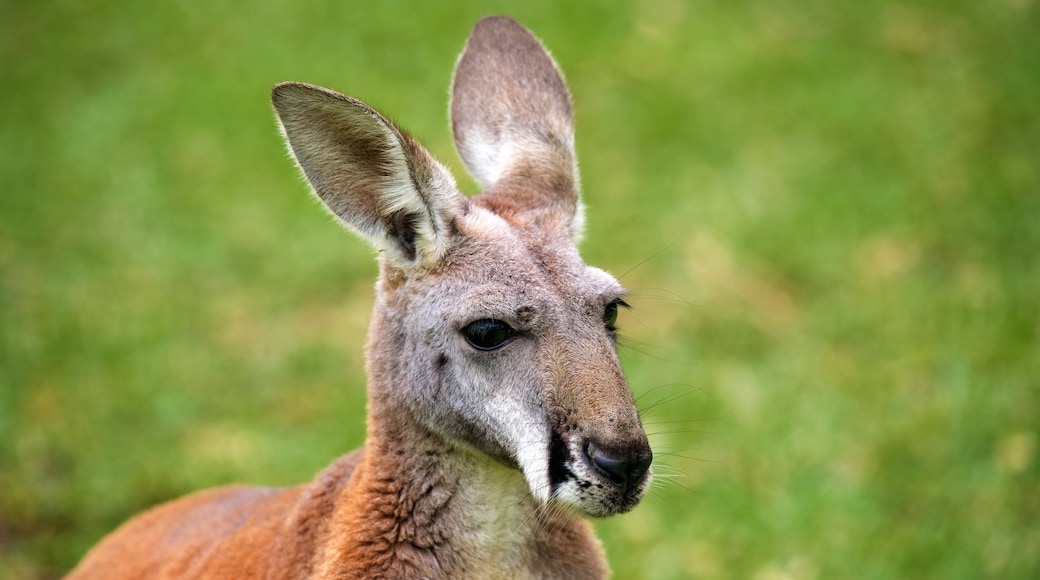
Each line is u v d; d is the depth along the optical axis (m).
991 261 15.12
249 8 21.25
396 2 21.16
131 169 17.36
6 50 20.11
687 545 10.88
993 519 11.02
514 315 6.79
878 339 13.77
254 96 18.75
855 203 16.36
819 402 12.66
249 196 16.81
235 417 12.89
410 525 7.02
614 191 16.61
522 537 7.14
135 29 20.67
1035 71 19.81
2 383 13.09
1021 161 17.38
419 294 7.04
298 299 14.95
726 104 18.72
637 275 15.00
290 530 7.30
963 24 21.42
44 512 11.59
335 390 13.23
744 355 13.62
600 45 20.05
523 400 6.73
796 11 21.58
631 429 6.55
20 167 17.39
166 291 15.02
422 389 6.99
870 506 11.23
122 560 8.38
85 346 13.81
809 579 10.52
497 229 7.12
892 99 19.08
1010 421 12.20
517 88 8.16
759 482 11.62
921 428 12.21
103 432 12.55
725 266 15.13
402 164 6.91
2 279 15.12
